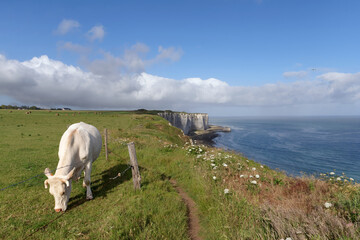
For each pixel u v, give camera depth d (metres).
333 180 6.07
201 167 9.09
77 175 6.33
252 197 5.75
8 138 16.59
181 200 6.46
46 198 6.21
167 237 4.27
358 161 49.03
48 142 15.52
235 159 10.19
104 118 45.06
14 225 4.70
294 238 3.50
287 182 6.63
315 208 4.50
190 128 142.00
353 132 132.75
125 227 4.35
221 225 4.55
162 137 24.19
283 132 136.38
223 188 6.25
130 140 17.45
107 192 6.79
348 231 3.42
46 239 4.25
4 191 6.54
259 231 3.99
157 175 8.70
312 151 62.44
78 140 6.26
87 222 4.95
